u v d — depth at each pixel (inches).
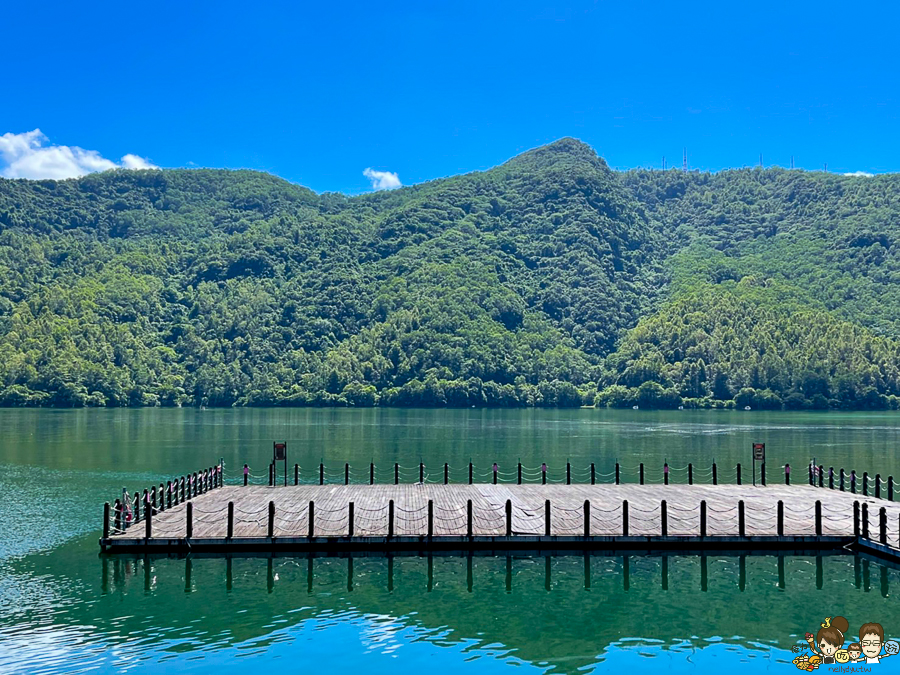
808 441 3422.7
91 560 1193.4
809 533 1261.1
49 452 2861.7
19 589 1046.4
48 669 797.9
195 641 874.8
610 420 5206.7
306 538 1213.7
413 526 1320.1
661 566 1174.3
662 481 2142.0
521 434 3878.0
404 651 854.5
